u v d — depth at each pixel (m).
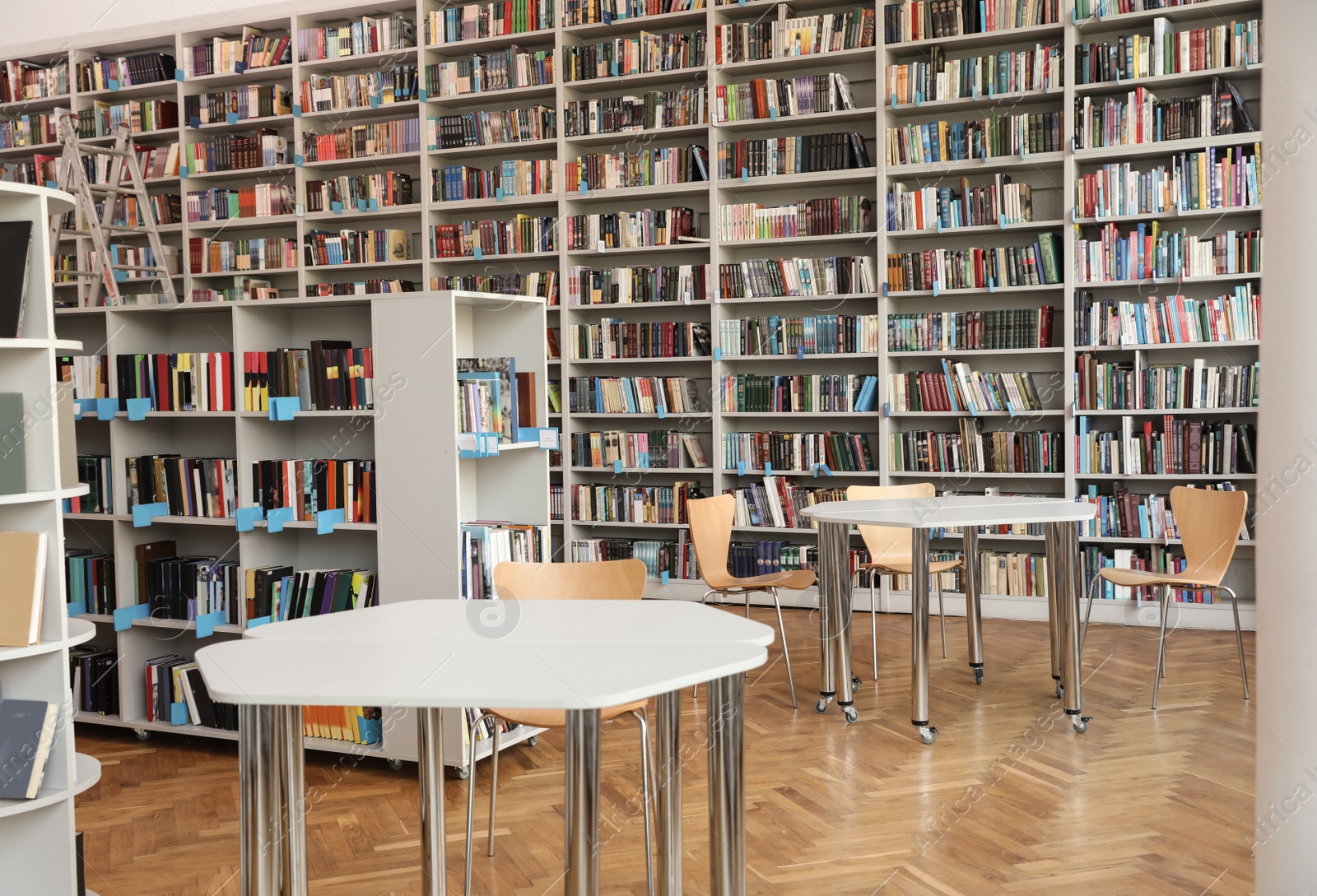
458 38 7.12
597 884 1.97
